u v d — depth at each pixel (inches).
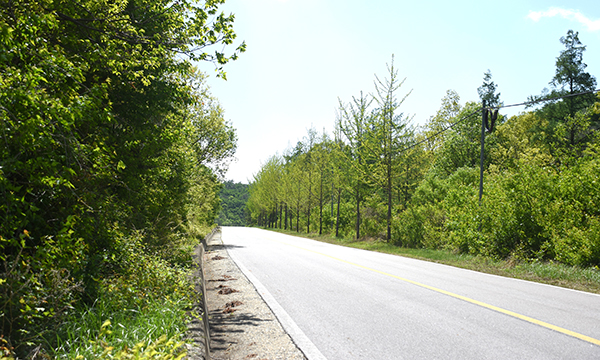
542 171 489.4
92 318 132.2
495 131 1375.5
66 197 166.1
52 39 199.8
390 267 426.6
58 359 100.0
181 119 378.6
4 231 126.6
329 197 1528.1
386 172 875.4
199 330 148.3
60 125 148.8
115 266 207.5
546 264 419.8
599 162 438.9
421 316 214.2
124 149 274.8
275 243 810.2
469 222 560.4
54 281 128.2
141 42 259.6
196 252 438.6
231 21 275.4
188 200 427.2
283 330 189.6
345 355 154.6
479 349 160.4
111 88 258.5
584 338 174.1
